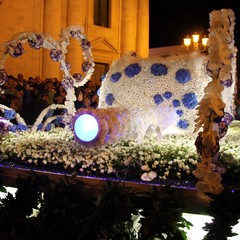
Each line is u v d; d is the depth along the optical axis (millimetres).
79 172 4867
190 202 3992
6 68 17984
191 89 5676
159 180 4445
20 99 10875
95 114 4750
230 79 4070
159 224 3479
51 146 5395
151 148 5082
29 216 3881
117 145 5422
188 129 5719
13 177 5121
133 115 5371
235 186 4266
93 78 23500
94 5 23375
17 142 5836
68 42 7410
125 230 3740
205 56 5852
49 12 19484
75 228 3580
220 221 3529
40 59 19203
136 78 5898
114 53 24438
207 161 3934
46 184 3939
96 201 3602
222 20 4219
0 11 17906
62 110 10094
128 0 24562
